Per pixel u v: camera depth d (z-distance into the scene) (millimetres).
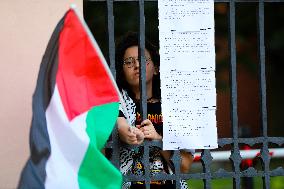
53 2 11094
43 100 9820
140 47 11406
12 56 10977
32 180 9422
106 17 11508
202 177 11609
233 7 11812
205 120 11555
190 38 11562
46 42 11047
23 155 10938
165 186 11820
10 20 10984
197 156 13766
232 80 11820
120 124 11188
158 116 11844
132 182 11695
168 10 11531
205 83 11562
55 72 9969
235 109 11812
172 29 11508
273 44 28312
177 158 11469
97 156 9820
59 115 9789
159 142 11422
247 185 14695
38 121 9680
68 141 9773
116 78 11906
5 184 10883
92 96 10211
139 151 11570
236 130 11797
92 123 10086
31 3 11047
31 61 11016
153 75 11977
